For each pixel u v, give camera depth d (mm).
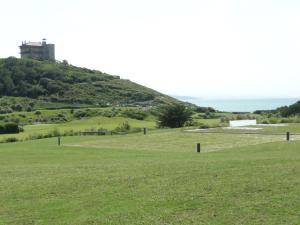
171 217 11922
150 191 14844
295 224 11008
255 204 12766
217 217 11766
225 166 19328
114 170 19938
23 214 12773
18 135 73062
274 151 30906
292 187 14555
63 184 16578
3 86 178375
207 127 68625
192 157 27734
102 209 12930
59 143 47656
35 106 159250
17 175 20047
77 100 179250
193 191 14555
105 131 68938
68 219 12117
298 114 88500
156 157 29547
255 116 91688
